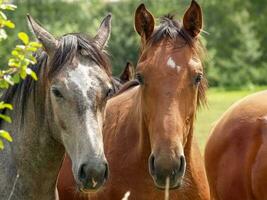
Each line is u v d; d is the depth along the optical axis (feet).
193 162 27.86
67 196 30.19
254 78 202.08
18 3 158.10
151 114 25.46
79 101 23.31
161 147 24.59
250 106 29.14
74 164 23.38
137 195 27.61
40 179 25.52
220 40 208.95
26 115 25.43
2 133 21.98
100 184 22.95
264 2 213.46
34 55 25.53
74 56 24.02
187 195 27.58
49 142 25.14
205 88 26.96
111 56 26.55
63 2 162.20
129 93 30.81
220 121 30.37
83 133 23.08
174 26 26.66
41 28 25.04
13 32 136.67
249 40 207.10
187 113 25.49
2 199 25.62
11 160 25.73
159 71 25.44
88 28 160.15
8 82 22.22
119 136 28.86
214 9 214.28
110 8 179.83
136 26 27.12
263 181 27.30
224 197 28.99
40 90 24.95
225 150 29.07
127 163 27.96
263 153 27.45
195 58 26.00
